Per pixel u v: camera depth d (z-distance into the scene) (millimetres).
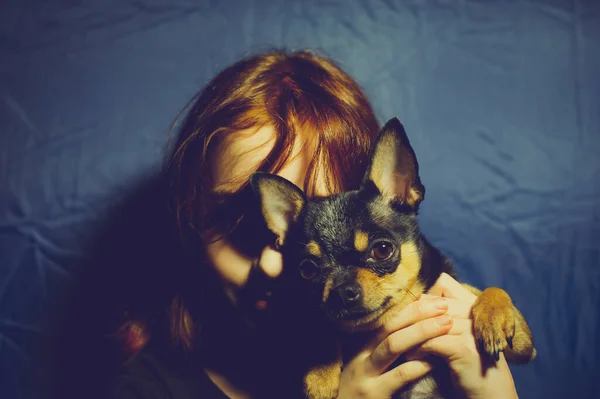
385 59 700
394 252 488
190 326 572
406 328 469
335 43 699
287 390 521
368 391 476
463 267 681
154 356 570
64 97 684
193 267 567
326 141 523
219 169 530
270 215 510
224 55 693
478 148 696
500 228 688
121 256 656
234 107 535
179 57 692
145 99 688
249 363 551
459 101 700
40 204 669
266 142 519
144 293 640
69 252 664
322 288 488
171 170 591
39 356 650
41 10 691
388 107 695
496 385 465
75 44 690
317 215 505
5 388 645
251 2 699
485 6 709
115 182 675
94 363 643
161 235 644
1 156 672
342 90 567
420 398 494
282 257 513
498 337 458
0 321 653
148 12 695
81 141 679
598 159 697
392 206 507
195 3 697
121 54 691
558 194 694
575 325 681
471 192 691
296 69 575
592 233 690
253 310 533
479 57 705
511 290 683
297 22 699
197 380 548
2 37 686
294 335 518
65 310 655
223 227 528
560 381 675
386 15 704
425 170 689
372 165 512
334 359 491
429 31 705
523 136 699
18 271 661
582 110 703
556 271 686
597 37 709
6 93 681
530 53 706
